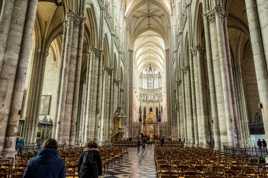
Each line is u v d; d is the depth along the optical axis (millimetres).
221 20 14172
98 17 23203
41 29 23641
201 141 18094
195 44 20766
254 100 24766
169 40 47125
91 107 20953
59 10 22766
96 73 22078
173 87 42188
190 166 5547
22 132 21562
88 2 19344
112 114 30234
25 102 25828
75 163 6781
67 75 14727
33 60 23438
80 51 16094
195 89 20125
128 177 8164
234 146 11547
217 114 13719
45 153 2691
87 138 19938
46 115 28516
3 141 7977
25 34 9258
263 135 21500
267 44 7605
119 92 37125
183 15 27906
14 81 8711
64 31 15875
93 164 4387
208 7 15461
